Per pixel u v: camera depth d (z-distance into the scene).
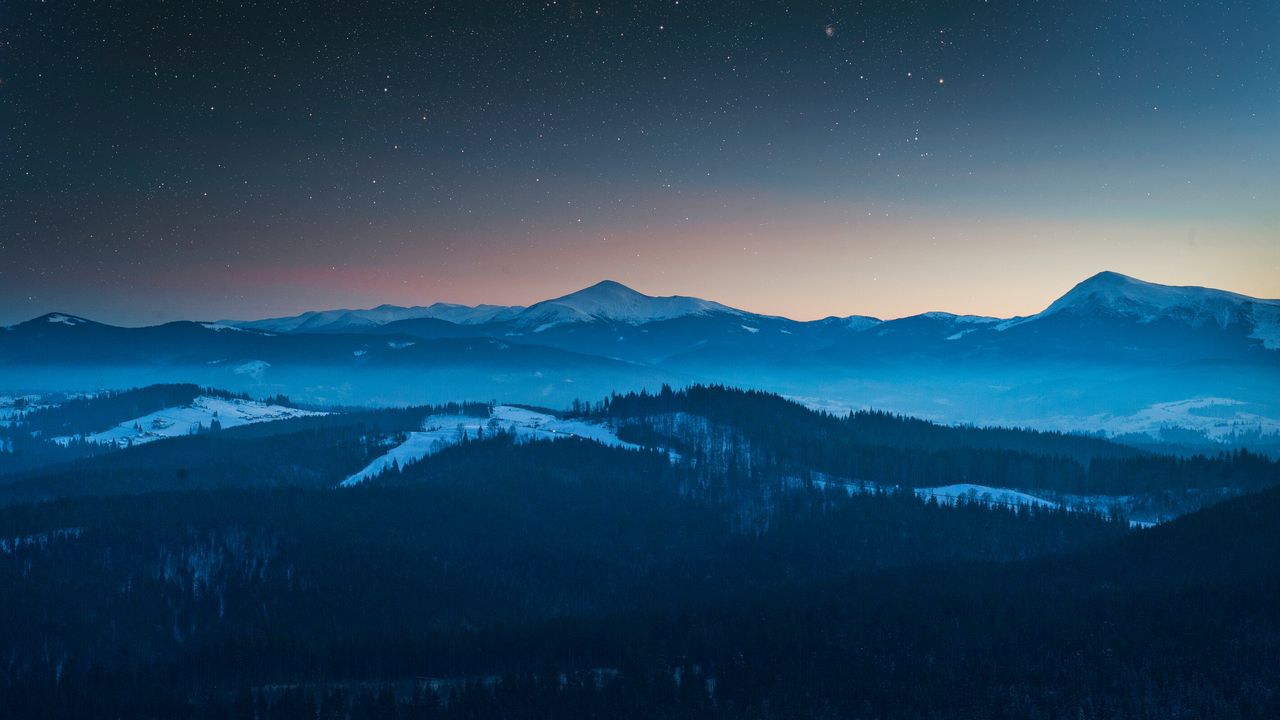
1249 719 189.00
